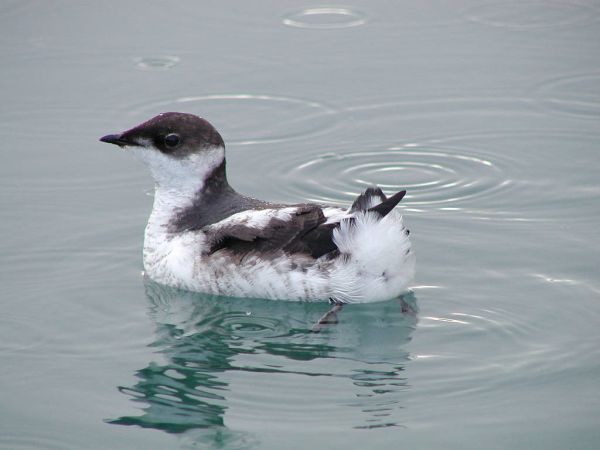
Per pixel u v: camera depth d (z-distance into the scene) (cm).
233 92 1586
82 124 1491
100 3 1892
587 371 916
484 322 999
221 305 1044
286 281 1005
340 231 988
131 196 1307
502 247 1156
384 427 841
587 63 1667
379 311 1020
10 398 891
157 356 961
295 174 1372
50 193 1312
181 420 856
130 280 1105
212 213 1081
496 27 1791
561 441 820
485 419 852
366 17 1834
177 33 1769
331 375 920
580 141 1448
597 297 1041
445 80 1627
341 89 1602
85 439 833
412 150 1437
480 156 1415
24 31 1769
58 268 1130
